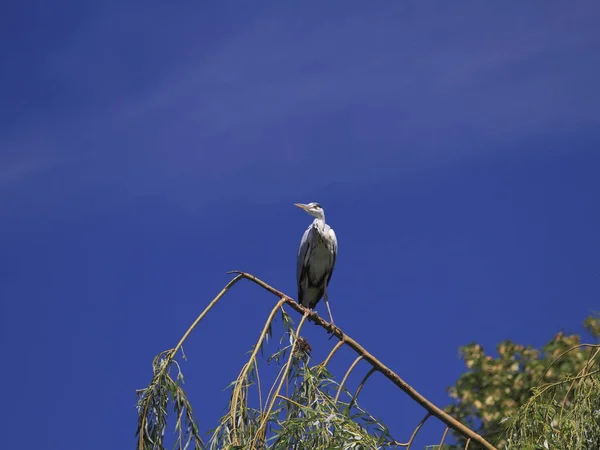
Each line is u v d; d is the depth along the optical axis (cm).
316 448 1010
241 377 1071
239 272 1173
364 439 1004
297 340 1116
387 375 1145
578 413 1034
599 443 1021
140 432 1091
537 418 1051
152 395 1104
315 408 1064
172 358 1117
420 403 1144
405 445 1105
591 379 1061
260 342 1109
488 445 1124
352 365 1135
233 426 1027
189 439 1088
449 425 1145
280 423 1036
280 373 1069
